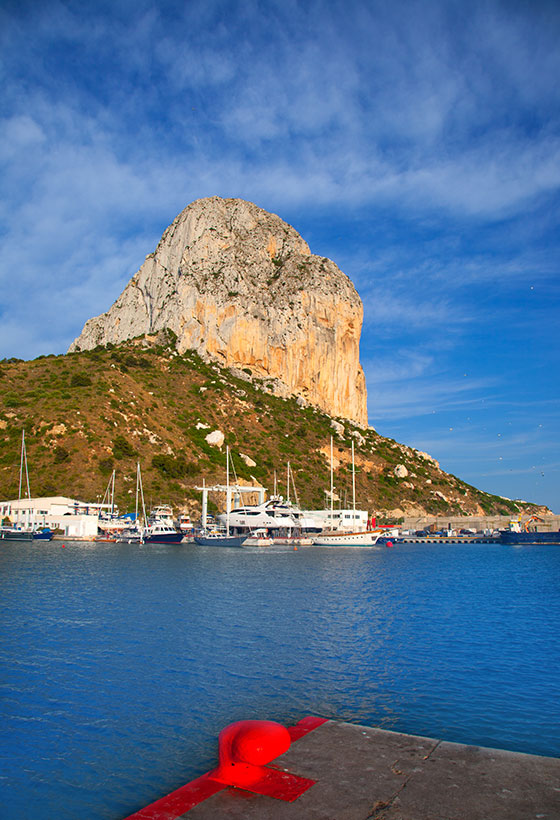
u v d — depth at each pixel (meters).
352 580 55.28
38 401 131.25
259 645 27.69
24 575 55.12
